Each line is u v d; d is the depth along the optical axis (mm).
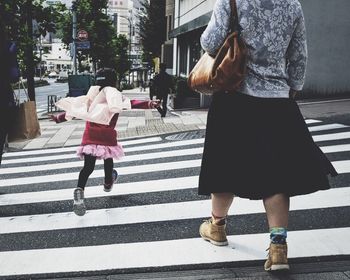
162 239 3617
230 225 3857
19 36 11492
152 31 57281
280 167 2684
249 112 2734
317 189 2740
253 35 2711
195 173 6094
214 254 3229
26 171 7219
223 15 2709
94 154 4293
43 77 94688
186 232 3758
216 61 2688
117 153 4453
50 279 2994
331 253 3170
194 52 24453
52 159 8305
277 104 2744
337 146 7246
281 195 2721
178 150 8078
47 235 3871
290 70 2877
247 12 2689
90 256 3342
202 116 14297
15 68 4469
